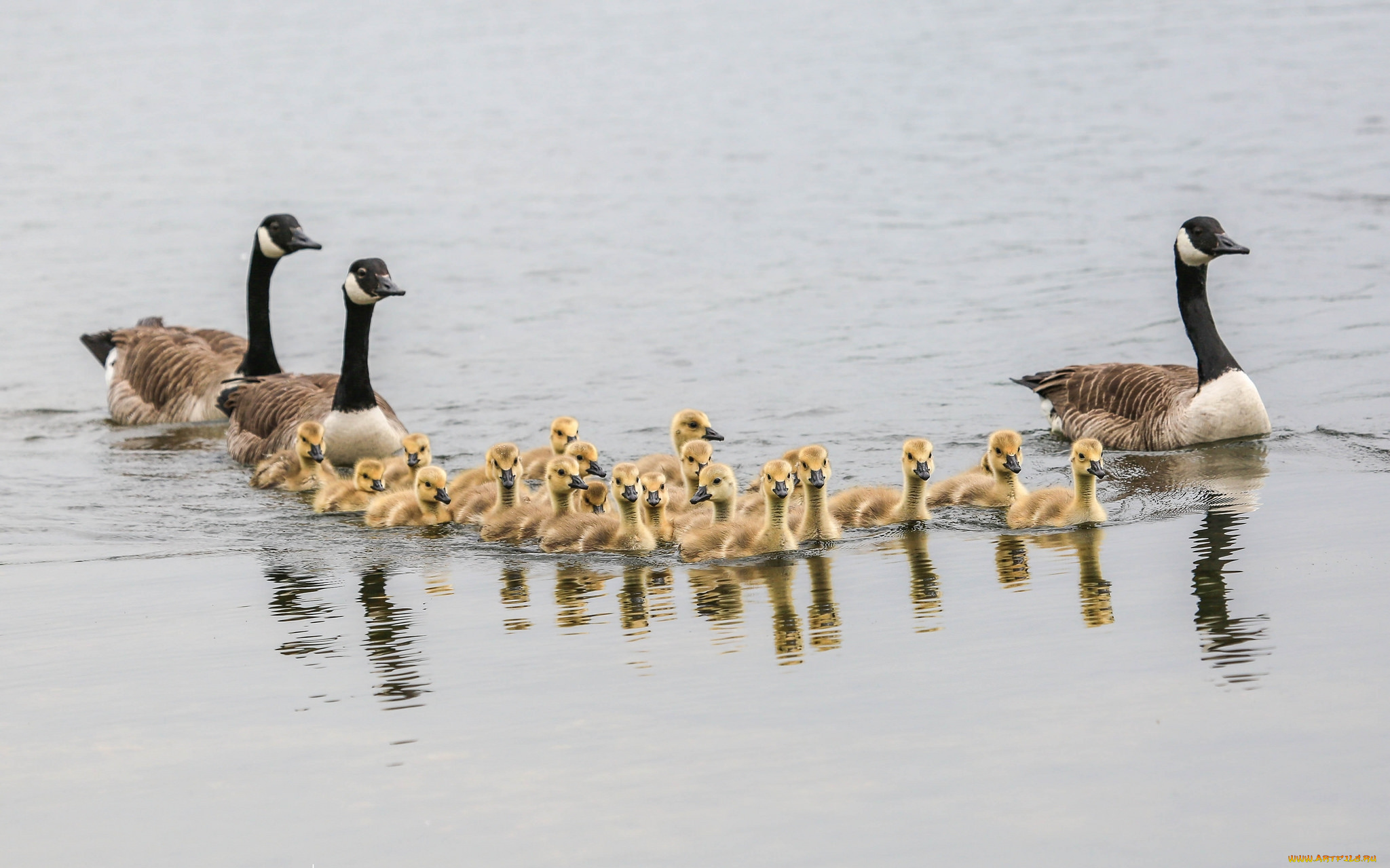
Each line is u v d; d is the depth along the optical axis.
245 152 47.44
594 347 26.11
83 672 12.65
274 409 20.91
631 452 20.33
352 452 20.20
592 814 9.71
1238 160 37.09
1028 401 22.00
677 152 43.84
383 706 11.60
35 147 49.06
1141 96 45.97
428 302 30.12
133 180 43.91
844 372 23.72
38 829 9.94
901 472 18.92
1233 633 12.13
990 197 35.84
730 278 30.45
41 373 26.77
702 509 16.94
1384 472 17.16
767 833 9.37
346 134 49.47
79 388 25.84
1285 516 15.59
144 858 9.52
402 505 17.39
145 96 57.25
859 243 32.66
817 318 27.08
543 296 30.06
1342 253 28.44
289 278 33.31
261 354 23.06
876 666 11.93
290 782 10.39
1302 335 23.69
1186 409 19.03
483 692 11.79
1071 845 9.06
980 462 19.03
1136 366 20.45
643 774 10.20
